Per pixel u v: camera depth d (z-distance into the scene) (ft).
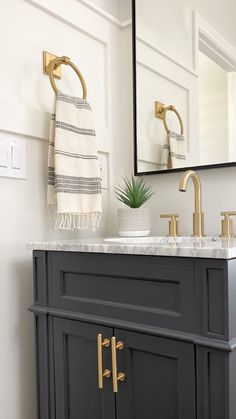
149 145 4.88
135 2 5.06
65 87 4.47
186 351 2.65
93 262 3.21
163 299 2.80
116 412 3.05
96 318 3.15
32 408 4.03
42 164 4.17
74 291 3.38
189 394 2.63
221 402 2.47
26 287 4.01
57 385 3.48
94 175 4.21
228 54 4.19
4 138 3.75
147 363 2.90
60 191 3.85
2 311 3.77
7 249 3.81
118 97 5.27
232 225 4.21
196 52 4.46
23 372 3.96
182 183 3.73
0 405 3.72
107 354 3.11
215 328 2.50
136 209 4.27
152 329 2.80
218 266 2.48
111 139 5.09
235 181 4.26
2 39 3.78
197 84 4.44
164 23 4.77
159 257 2.79
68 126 4.02
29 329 4.04
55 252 3.50
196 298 2.60
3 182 3.77
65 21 4.46
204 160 4.37
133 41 5.07
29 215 4.02
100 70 5.01
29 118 3.97
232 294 2.48
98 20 4.93
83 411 3.30
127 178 5.22
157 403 2.83
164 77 4.75
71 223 4.28
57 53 4.38
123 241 3.91
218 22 4.27
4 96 3.77
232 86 4.16
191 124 4.49
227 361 2.45
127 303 3.01
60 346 3.45
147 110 4.91
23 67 3.98
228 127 4.19
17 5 3.93
